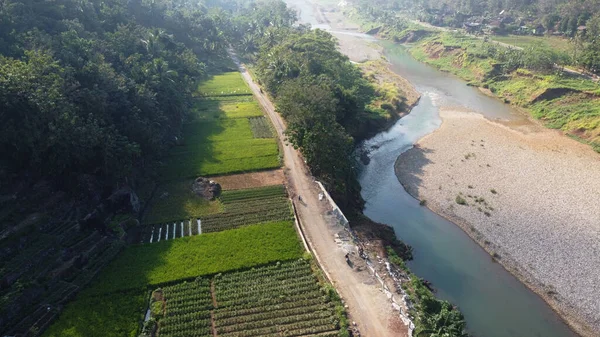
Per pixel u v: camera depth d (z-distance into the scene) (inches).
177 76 3885.3
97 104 2598.4
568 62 5017.2
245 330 1792.6
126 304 1882.4
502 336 1936.5
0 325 1680.6
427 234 2650.1
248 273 2092.8
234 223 2488.9
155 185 2847.0
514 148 3673.7
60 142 2234.3
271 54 4756.4
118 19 4407.0
